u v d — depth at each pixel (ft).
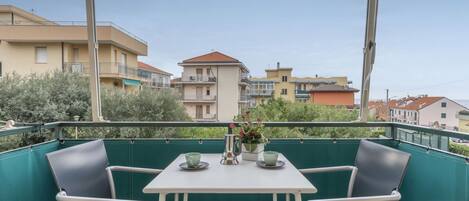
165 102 19.58
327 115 11.11
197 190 4.33
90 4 8.00
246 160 6.09
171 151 7.66
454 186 5.34
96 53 8.33
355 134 9.41
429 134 6.53
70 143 7.55
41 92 18.93
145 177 7.70
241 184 4.52
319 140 7.77
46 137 7.83
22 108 18.99
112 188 6.24
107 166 6.43
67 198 4.55
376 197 4.63
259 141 6.09
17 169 5.70
